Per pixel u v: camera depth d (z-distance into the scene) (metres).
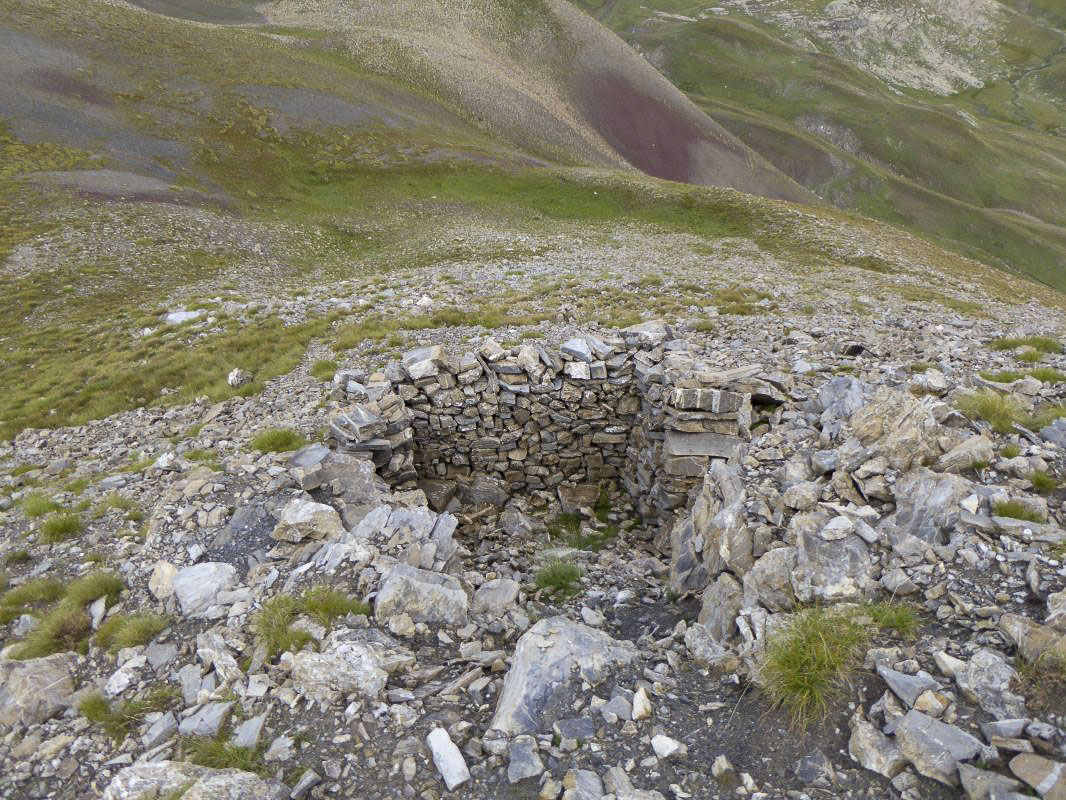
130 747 6.63
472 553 13.37
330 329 25.06
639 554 13.70
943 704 5.58
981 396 10.72
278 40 124.50
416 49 132.12
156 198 56.34
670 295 29.23
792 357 16.28
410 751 6.17
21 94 69.88
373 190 73.00
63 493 13.73
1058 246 172.25
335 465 11.96
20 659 8.27
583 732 6.23
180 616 8.62
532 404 15.71
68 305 34.94
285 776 6.02
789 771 5.58
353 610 8.22
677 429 13.44
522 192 77.06
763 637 6.97
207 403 19.12
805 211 65.25
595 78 166.38
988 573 6.95
